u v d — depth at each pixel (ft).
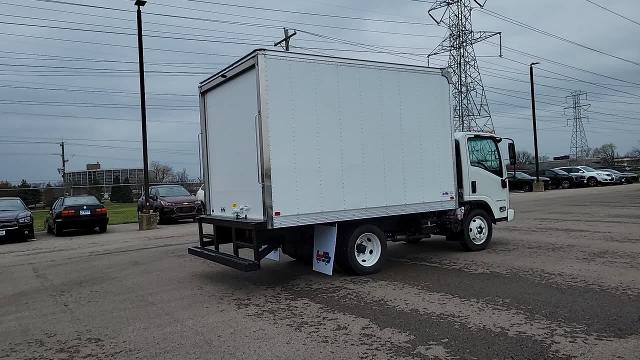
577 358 14.19
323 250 26.66
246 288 25.53
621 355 14.28
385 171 27.66
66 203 60.64
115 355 16.34
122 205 121.60
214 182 29.63
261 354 15.69
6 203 57.72
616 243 33.53
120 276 30.45
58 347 17.48
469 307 19.79
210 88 29.27
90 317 21.29
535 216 55.26
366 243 27.63
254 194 25.11
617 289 21.50
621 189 108.27
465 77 131.54
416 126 29.12
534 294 21.26
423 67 29.55
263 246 25.43
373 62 27.37
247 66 24.62
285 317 19.81
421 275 26.37
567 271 25.45
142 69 65.82
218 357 15.60
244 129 25.76
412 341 16.21
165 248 42.60
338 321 18.88
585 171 136.56
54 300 24.90
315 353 15.56
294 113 24.59
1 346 17.87
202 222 29.43
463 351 15.10
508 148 35.29
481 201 33.35
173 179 207.51
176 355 15.98
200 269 31.60
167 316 20.79
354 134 26.55
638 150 295.89
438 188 30.07
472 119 131.03
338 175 25.88
